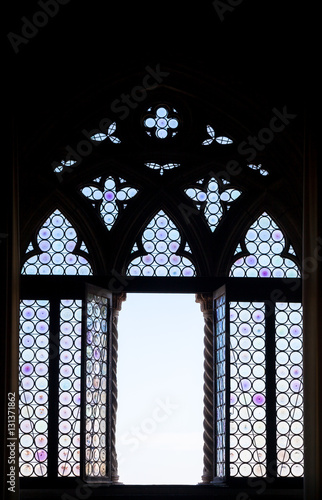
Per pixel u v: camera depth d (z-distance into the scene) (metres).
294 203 10.09
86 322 9.55
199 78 9.92
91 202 10.21
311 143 8.95
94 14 9.41
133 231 10.12
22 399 9.55
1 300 8.48
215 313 10.04
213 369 9.90
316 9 9.05
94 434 9.52
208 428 9.86
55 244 10.05
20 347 9.70
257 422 9.57
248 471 9.41
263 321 9.84
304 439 8.56
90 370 9.59
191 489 9.20
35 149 9.87
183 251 10.10
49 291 9.80
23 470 9.34
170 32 9.59
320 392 8.46
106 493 9.17
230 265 10.09
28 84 9.62
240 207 10.21
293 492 9.33
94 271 9.99
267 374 9.70
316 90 8.98
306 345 8.73
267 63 9.62
